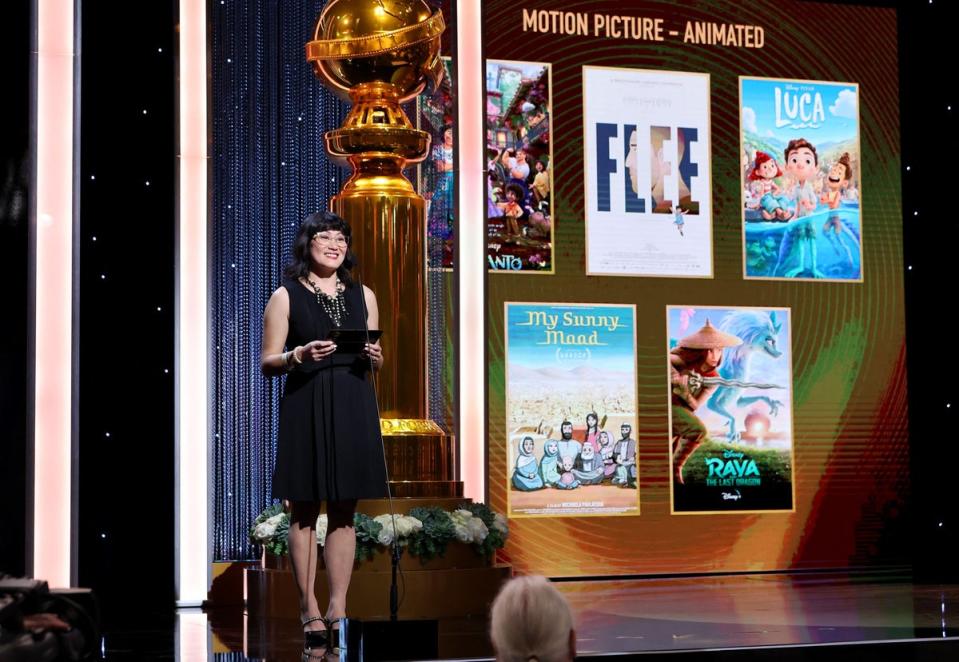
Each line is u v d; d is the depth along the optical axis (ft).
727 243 24.98
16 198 19.15
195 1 20.16
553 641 4.72
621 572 23.93
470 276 21.84
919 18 25.89
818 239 25.39
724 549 24.48
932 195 25.82
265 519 17.44
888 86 25.85
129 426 21.40
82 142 21.50
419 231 18.30
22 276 19.06
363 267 18.01
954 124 25.84
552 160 24.22
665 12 24.95
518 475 23.58
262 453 20.49
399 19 18.22
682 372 24.59
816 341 25.23
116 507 21.22
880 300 25.57
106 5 21.76
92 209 21.49
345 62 18.21
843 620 15.12
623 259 24.47
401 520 16.07
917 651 12.80
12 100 19.25
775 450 24.88
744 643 12.76
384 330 17.97
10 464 18.66
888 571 24.63
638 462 24.22
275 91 20.81
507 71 24.08
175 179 19.95
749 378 24.86
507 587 4.85
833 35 25.67
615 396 24.22
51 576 17.76
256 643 13.82
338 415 13.52
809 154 25.49
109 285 21.49
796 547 24.81
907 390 25.53
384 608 15.81
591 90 24.53
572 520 23.81
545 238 24.08
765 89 25.35
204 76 20.13
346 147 18.34
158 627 15.84
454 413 21.59
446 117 22.26
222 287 20.48
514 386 23.70
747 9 25.35
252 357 20.53
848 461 25.17
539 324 23.93
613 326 24.30
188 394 19.61
